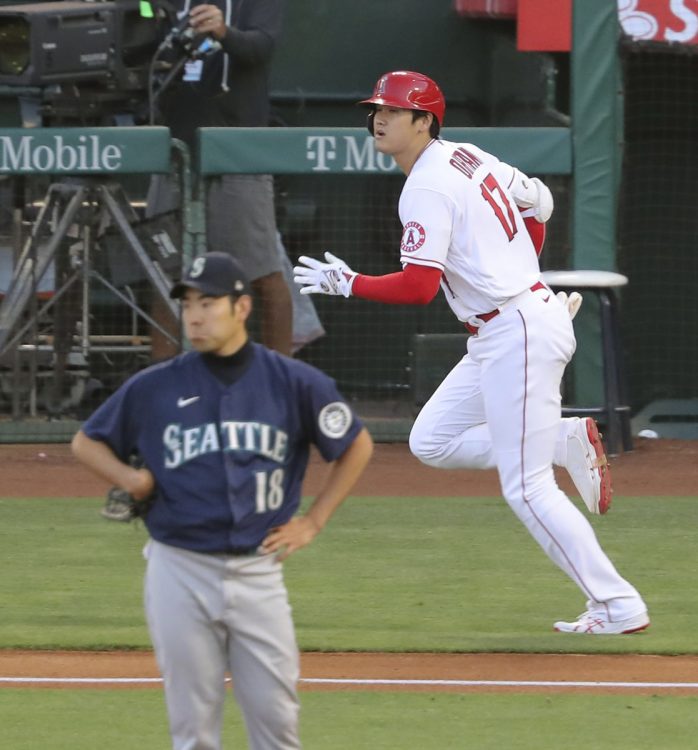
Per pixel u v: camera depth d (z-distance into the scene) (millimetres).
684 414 44500
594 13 40750
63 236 40188
